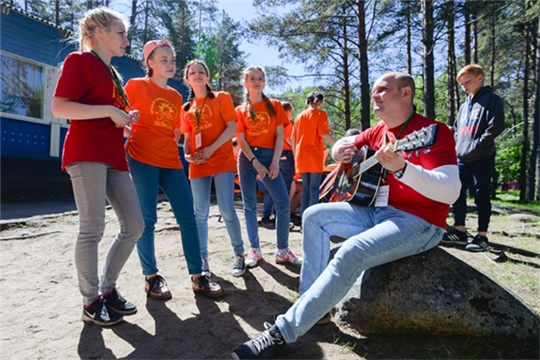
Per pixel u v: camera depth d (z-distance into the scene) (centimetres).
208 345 207
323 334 220
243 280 305
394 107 217
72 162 211
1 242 405
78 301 262
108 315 224
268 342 191
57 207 704
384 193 220
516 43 1892
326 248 232
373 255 193
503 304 205
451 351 199
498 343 199
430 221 205
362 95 1188
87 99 216
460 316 201
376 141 239
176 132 301
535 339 197
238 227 317
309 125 439
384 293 215
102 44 227
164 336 215
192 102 321
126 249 237
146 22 2469
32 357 191
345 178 253
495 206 881
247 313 246
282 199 337
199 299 266
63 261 352
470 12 918
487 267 329
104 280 236
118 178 231
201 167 307
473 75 389
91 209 215
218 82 2447
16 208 665
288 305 261
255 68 330
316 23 1216
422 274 215
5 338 209
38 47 870
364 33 1187
